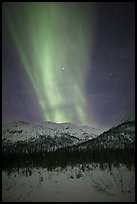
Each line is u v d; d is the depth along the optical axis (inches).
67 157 1957.4
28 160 1863.9
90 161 1760.6
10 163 1635.1
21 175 1321.4
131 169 1285.7
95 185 1011.3
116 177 1138.7
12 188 1013.2
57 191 941.2
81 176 1219.2
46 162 1758.1
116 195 837.2
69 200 805.2
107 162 1615.4
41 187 1024.2
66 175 1275.8
